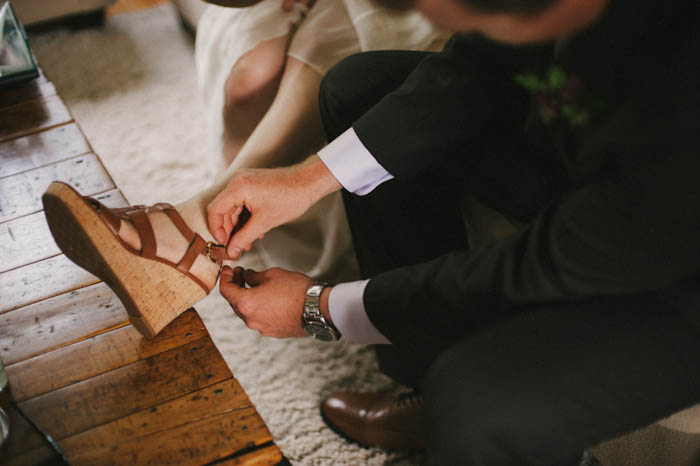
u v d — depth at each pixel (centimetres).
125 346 113
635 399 95
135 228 110
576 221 93
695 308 96
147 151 206
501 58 115
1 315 116
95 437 103
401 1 81
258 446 103
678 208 88
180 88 236
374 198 130
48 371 110
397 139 119
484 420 95
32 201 131
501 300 98
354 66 132
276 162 160
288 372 151
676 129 88
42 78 159
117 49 259
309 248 168
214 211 118
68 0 256
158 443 103
